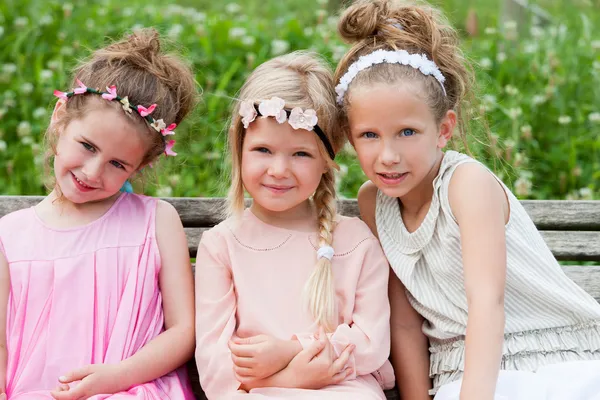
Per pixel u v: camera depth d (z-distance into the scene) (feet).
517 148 11.03
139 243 6.37
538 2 18.84
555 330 6.23
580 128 11.92
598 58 13.05
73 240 6.28
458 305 6.25
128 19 14.23
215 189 10.40
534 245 6.41
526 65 13.30
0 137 11.76
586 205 7.38
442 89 6.21
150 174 7.04
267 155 6.16
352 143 6.31
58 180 6.23
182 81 6.65
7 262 6.21
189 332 6.28
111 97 6.08
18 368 5.99
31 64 13.17
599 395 5.71
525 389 5.75
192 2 20.77
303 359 5.74
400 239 6.57
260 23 14.96
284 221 6.62
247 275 6.30
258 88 6.30
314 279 6.20
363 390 5.81
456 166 6.19
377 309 6.23
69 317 6.08
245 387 5.86
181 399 5.99
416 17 6.43
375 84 5.96
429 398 6.51
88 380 5.68
